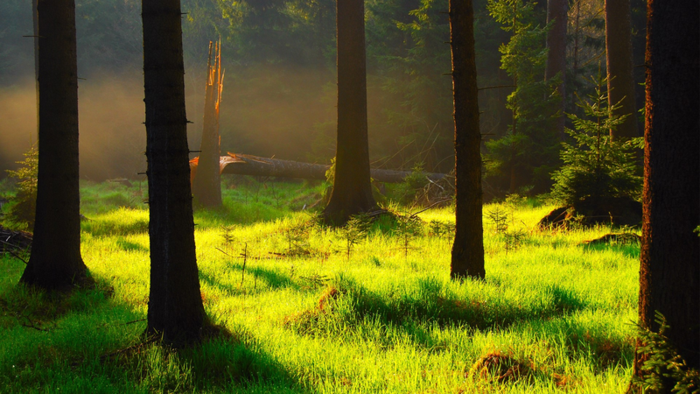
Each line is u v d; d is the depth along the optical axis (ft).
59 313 26.45
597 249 37.35
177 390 16.06
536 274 28.94
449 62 105.19
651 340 12.76
